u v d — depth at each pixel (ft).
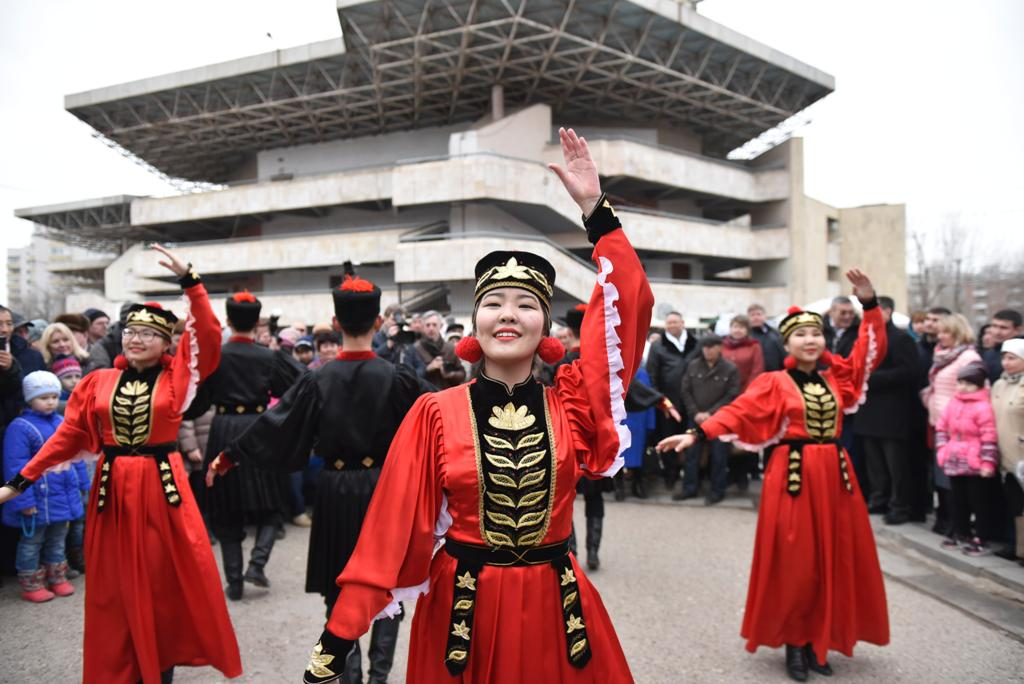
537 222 77.87
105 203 113.29
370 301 10.90
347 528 10.46
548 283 7.03
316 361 23.32
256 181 98.27
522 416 6.72
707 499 25.07
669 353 26.73
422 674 6.52
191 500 11.02
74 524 17.12
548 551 6.57
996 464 16.83
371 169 78.64
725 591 15.94
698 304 82.07
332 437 10.55
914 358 20.16
